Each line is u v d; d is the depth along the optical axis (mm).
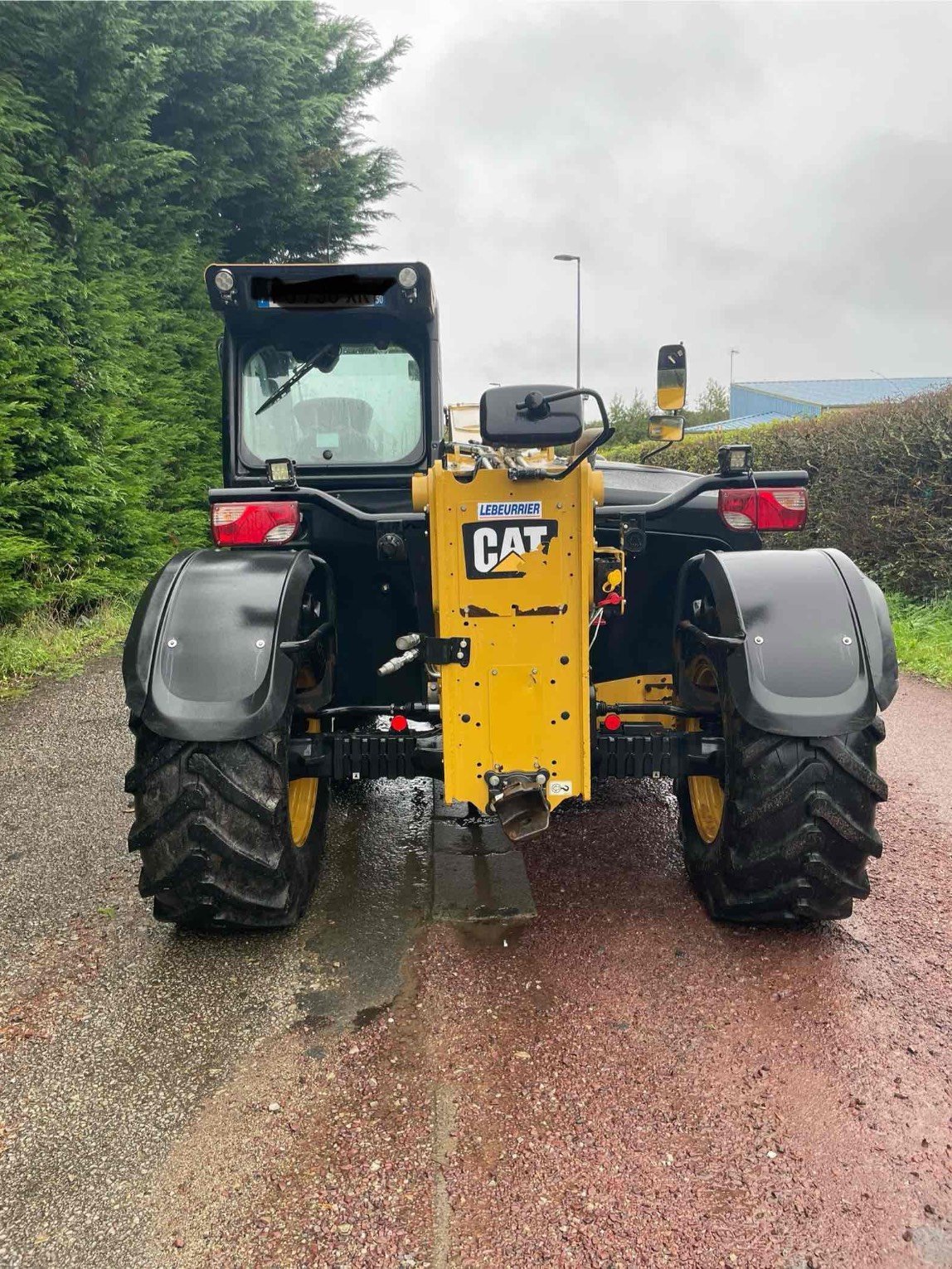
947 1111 1994
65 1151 1914
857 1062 2148
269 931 2795
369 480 3826
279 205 12609
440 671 2422
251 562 2604
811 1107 2006
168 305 10312
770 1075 2105
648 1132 1935
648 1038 2240
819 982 2467
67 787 4160
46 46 8062
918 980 2488
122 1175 1850
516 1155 1876
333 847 3479
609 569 2537
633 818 3723
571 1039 2238
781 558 2572
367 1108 2020
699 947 2652
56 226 8609
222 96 10828
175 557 2684
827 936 2709
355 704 3551
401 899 3016
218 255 11617
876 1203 1756
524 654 2406
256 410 3881
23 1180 1841
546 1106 2012
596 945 2676
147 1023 2344
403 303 3572
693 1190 1787
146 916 2906
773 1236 1687
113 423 8328
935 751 4621
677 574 3322
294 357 3855
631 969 2543
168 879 2447
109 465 7988
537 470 2305
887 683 2350
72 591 7574
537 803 2410
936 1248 1658
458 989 2461
